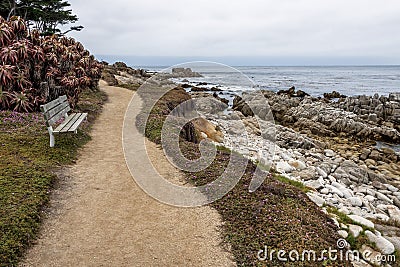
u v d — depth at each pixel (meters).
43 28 35.53
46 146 7.34
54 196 5.40
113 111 12.60
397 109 23.25
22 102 9.77
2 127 8.24
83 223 4.77
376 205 8.74
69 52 11.05
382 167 13.14
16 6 32.03
